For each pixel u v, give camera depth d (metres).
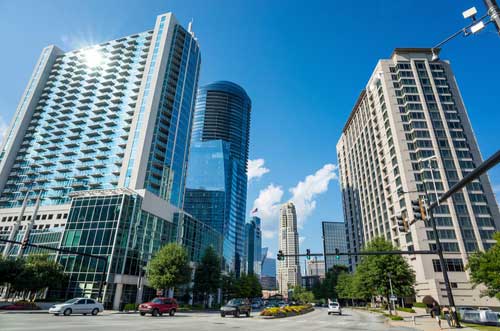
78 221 50.06
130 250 48.62
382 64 88.06
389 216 78.94
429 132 75.75
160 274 43.44
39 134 89.44
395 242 74.94
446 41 8.92
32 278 38.44
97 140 80.44
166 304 30.20
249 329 17.88
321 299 128.88
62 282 43.88
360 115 108.25
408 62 86.25
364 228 99.50
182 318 26.52
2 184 82.38
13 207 76.69
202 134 180.62
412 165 73.12
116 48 97.25
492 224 66.12
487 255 38.69
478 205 68.19
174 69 87.94
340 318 34.91
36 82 98.56
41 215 71.38
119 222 47.44
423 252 21.98
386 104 83.62
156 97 78.88
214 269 57.09
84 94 91.88
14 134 89.56
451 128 76.88
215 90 197.75
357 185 109.44
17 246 55.88
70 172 78.44
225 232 143.25
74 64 101.25
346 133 126.00
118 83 88.94
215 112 188.38
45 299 39.62
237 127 189.50
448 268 61.62
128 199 50.56
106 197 50.84
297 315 39.75
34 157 85.12
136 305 39.09
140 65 88.56
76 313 27.92
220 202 146.38
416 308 61.22
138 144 72.19
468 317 32.34
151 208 56.16
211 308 59.19
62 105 92.75
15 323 16.09
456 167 71.69
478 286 59.25
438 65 85.44
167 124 79.38
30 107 94.38
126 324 17.94
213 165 155.88
